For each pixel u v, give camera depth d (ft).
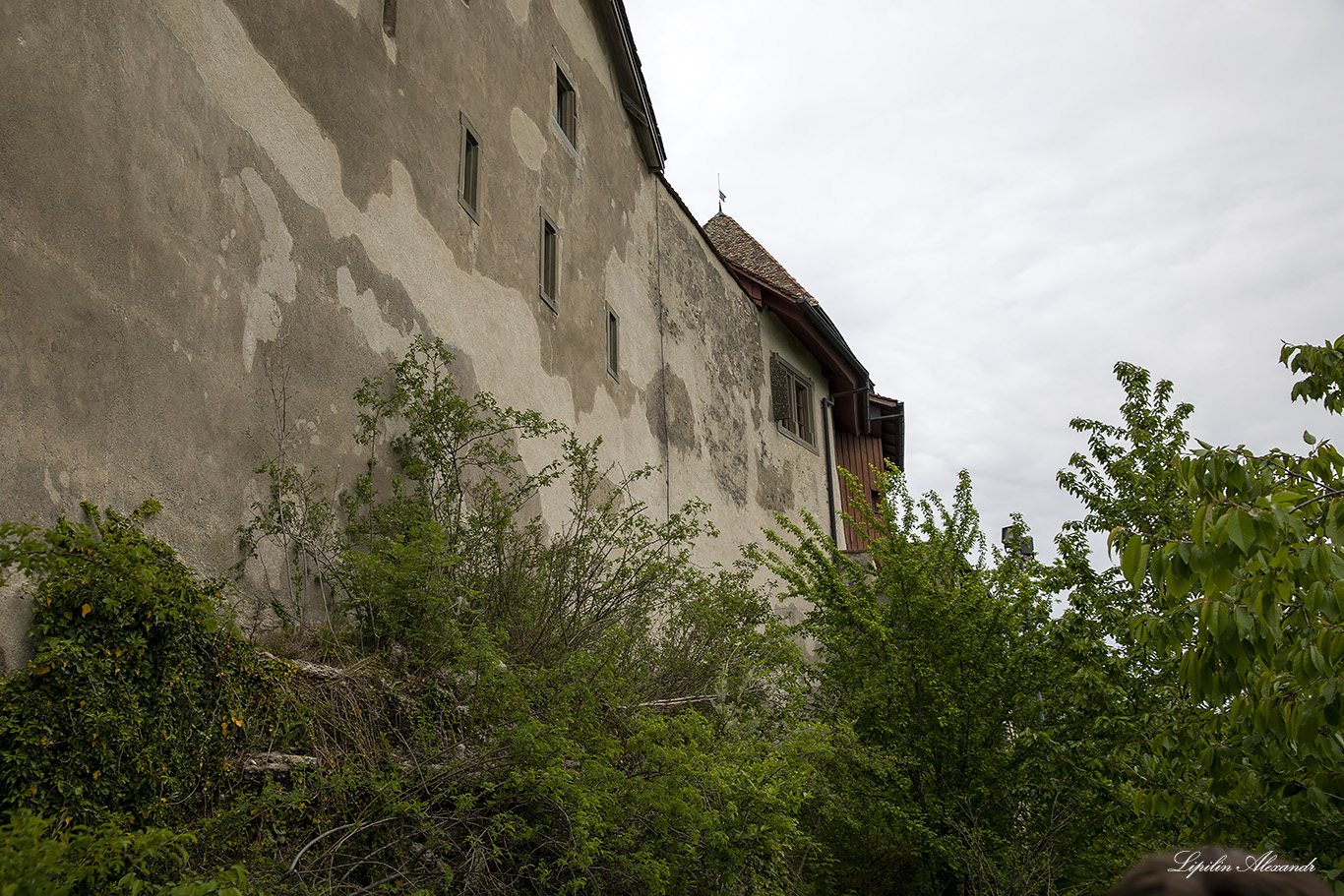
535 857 16.21
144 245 17.84
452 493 24.89
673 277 47.65
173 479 17.92
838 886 26.58
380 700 17.83
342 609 20.08
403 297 26.40
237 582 19.06
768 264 60.85
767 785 18.89
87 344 16.28
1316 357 15.21
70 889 10.59
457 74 30.78
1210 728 16.16
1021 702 27.37
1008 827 26.73
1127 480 25.93
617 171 43.24
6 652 13.62
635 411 41.37
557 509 33.27
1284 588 12.05
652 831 16.89
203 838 13.42
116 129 17.48
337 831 14.61
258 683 16.35
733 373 52.54
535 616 22.99
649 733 18.22
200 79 19.89
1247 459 12.39
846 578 32.12
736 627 28.02
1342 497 12.16
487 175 32.01
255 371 20.59
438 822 15.33
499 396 30.68
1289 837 15.29
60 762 13.03
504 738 16.51
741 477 51.08
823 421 63.77
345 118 24.93
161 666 14.69
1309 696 12.42
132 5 18.17
